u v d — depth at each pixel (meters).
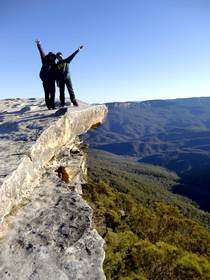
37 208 6.85
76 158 12.20
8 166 6.87
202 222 112.75
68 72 12.88
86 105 15.20
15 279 4.79
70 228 6.24
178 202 139.75
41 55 12.51
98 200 37.41
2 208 5.89
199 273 27.12
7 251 5.36
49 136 9.59
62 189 7.96
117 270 24.53
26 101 21.52
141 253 27.44
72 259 5.45
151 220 43.62
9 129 10.21
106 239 28.92
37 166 8.40
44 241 5.77
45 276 4.96
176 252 30.92
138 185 154.62
